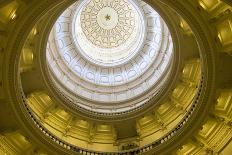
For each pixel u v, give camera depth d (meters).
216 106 21.28
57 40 29.52
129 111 26.73
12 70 19.48
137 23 33.12
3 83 19.64
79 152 22.97
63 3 21.22
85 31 33.75
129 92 29.95
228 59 19.86
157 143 22.98
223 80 20.39
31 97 24.61
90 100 28.89
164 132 25.70
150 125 26.83
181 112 25.73
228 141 20.75
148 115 26.47
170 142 22.19
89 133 26.47
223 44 19.42
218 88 20.52
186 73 24.38
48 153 21.88
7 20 17.86
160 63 28.92
